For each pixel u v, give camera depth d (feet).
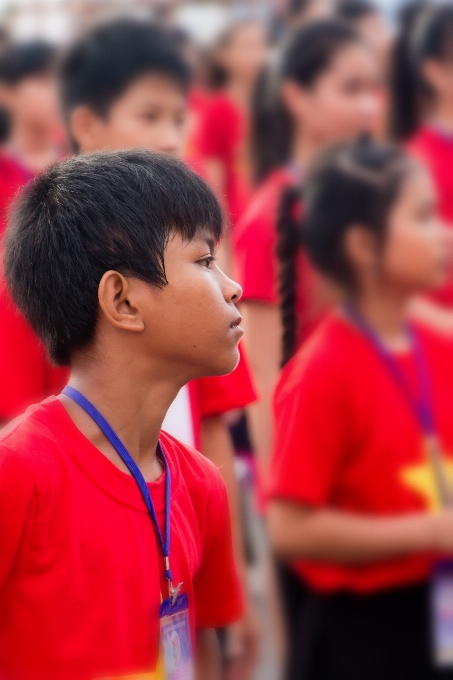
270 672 16.98
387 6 24.36
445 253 16.69
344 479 14.20
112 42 15.92
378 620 13.97
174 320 8.69
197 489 9.87
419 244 14.84
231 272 16.71
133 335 8.80
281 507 14.07
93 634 8.58
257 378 16.57
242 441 19.77
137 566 8.85
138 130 15.76
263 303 16.47
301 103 18.38
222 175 22.52
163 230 8.67
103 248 8.67
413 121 20.18
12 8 26.23
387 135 20.26
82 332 8.91
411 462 14.16
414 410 14.29
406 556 13.84
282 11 25.53
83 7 25.88
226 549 10.54
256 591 20.15
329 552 13.85
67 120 16.44
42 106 21.47
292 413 14.10
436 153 19.35
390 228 14.73
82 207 8.81
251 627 17.65
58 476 8.61
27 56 21.52
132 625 8.80
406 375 14.47
